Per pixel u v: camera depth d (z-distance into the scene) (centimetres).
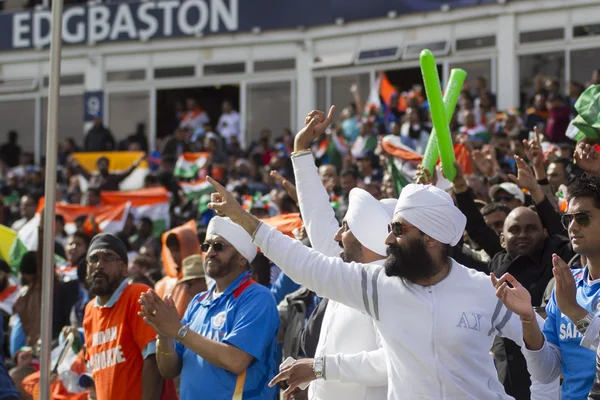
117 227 1373
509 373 586
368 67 2058
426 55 579
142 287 646
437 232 429
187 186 1523
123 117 2338
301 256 448
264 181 1678
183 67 2281
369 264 450
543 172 672
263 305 588
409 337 426
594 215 466
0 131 2464
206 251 610
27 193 1920
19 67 2439
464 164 995
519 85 1884
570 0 1827
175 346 608
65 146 2167
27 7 2472
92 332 652
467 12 1933
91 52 2353
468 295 430
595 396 430
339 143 1703
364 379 467
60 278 991
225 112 2147
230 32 2220
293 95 2166
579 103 680
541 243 622
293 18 2148
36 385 782
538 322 454
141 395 628
